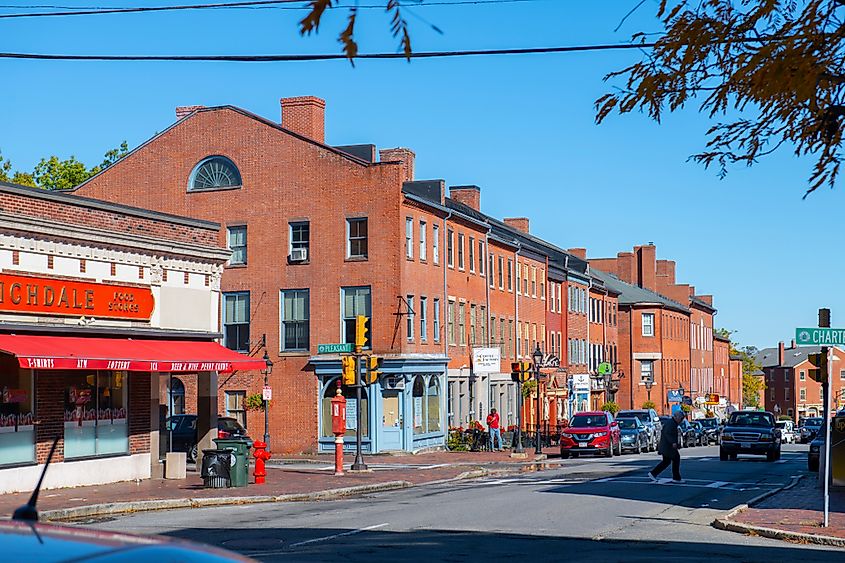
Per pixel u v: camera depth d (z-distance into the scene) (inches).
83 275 1080.8
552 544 669.9
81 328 1061.8
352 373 1373.0
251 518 831.7
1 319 981.2
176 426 1601.9
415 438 1924.2
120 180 2060.8
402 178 1909.4
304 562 580.1
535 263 2731.3
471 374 2230.6
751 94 406.6
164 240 1186.6
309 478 1272.1
